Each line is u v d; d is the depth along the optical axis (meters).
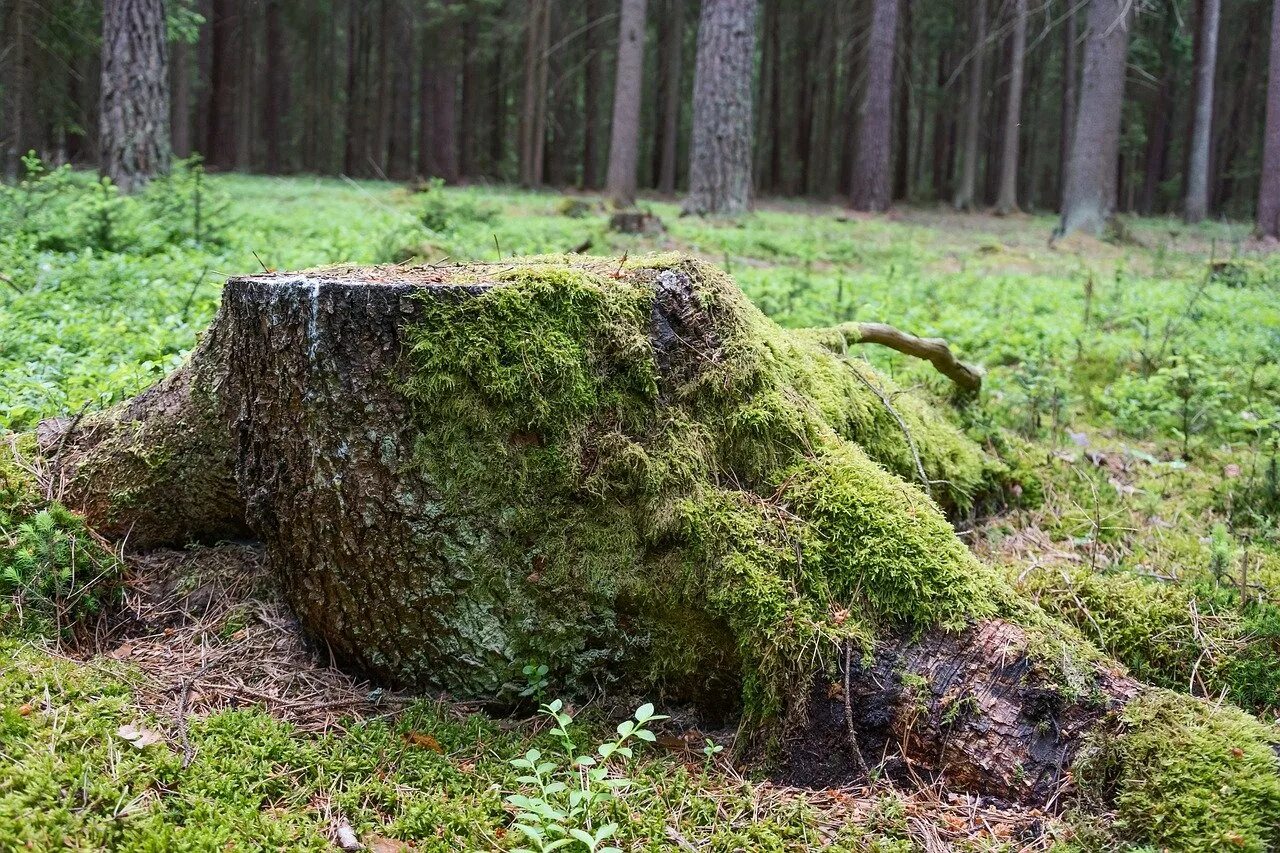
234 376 3.09
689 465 2.90
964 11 36.25
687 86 43.16
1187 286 9.70
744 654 2.72
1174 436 5.23
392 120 38.53
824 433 3.17
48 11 15.23
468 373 2.72
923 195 38.16
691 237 13.51
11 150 15.34
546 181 38.94
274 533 3.06
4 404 4.02
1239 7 35.88
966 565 2.82
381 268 3.20
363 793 2.41
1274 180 18.66
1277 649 3.11
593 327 2.88
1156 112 37.38
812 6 37.81
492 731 2.74
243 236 9.25
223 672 2.95
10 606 2.99
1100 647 3.23
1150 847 2.27
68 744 2.43
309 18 34.66
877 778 2.58
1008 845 2.34
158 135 12.92
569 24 35.09
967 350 6.67
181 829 2.19
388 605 2.84
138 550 3.53
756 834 2.35
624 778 2.53
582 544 2.82
